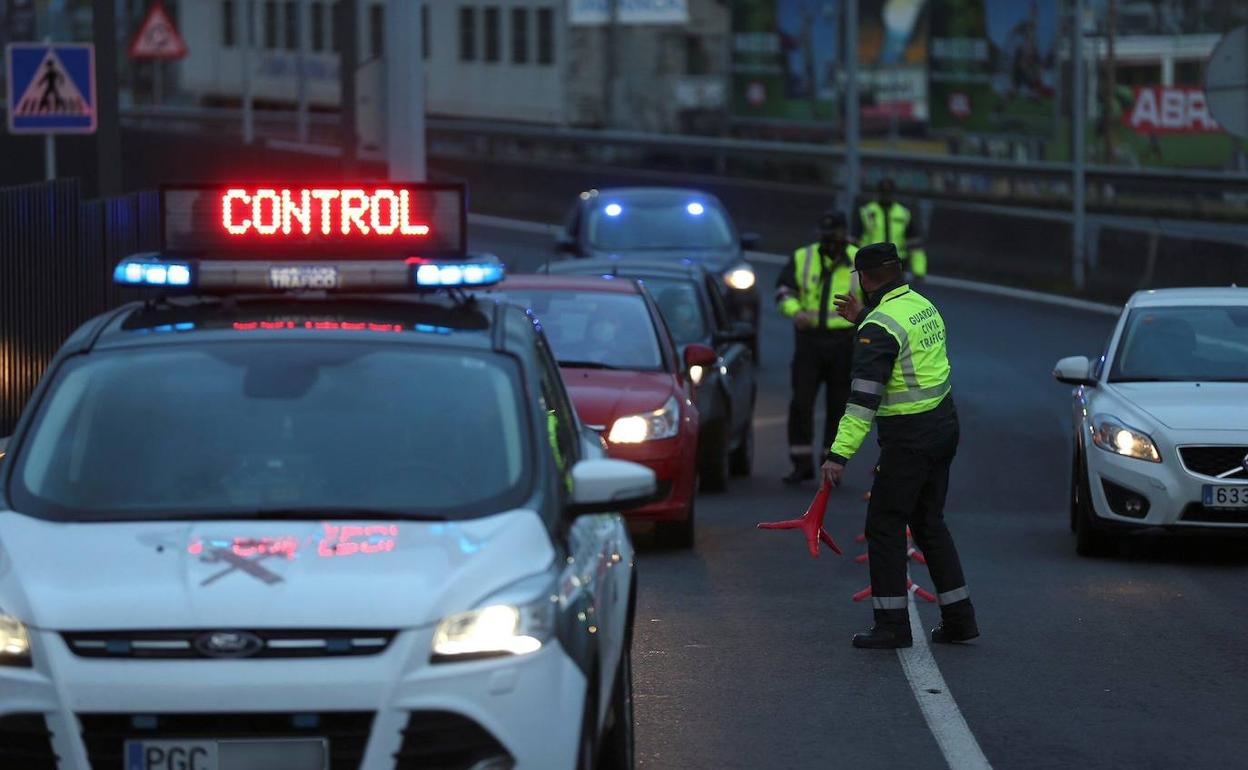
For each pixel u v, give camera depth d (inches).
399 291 849.5
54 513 736.3
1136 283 3956.7
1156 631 1272.1
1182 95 6387.8
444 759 658.2
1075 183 4124.0
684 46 6894.7
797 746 973.8
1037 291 4146.2
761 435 2453.2
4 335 1961.1
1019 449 2263.8
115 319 848.3
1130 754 960.9
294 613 656.4
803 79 7298.2
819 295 2020.2
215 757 653.9
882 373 1183.6
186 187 878.4
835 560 1547.7
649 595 1389.0
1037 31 6619.1
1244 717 1039.0
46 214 2079.2
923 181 5620.1
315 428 768.9
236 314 847.1
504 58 6397.6
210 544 695.7
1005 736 994.7
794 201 4955.7
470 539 704.4
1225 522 1534.2
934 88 6899.6
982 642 1235.2
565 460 807.7
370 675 651.5
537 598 677.9
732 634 1251.2
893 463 1203.2
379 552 690.2
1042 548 1632.6
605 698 770.8
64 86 2444.6
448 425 771.4
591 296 1768.0
